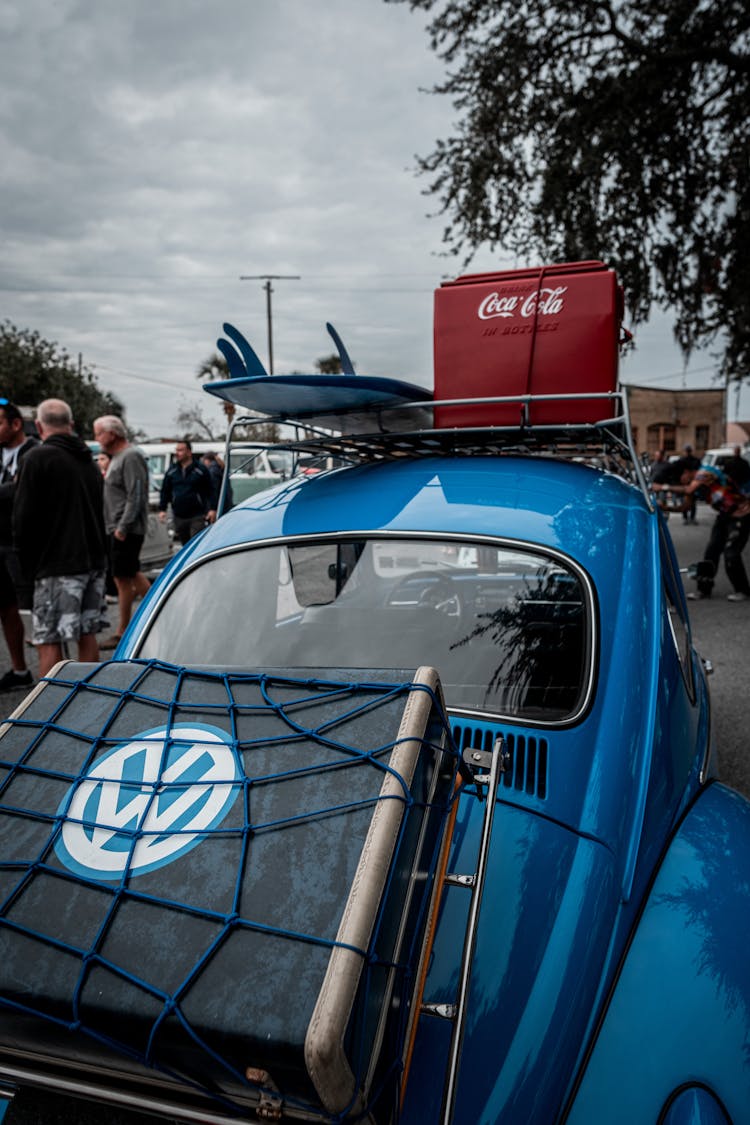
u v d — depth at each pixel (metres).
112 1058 1.03
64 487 4.82
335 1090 0.91
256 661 2.13
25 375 40.53
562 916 1.41
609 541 2.21
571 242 13.06
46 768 1.29
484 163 13.06
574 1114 1.25
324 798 1.14
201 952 1.01
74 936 1.06
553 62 12.86
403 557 2.18
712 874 1.65
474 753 1.48
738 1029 1.33
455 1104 1.17
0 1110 1.25
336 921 1.00
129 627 2.33
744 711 5.11
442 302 2.96
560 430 2.78
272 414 2.81
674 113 12.62
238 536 2.41
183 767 1.24
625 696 1.85
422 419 3.16
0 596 5.64
